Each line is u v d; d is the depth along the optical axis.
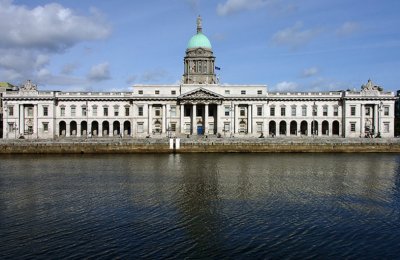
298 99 140.88
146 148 104.12
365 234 34.62
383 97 137.25
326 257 30.06
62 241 32.94
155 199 46.78
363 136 136.75
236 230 35.47
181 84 142.88
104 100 141.50
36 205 44.22
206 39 157.62
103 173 67.12
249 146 104.69
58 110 141.25
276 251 31.03
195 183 57.19
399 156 95.94
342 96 140.12
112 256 30.09
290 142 105.25
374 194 50.00
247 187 54.09
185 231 35.22
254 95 140.75
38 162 84.00
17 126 137.50
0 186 55.38
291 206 43.56
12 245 32.09
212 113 144.75
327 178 61.91
